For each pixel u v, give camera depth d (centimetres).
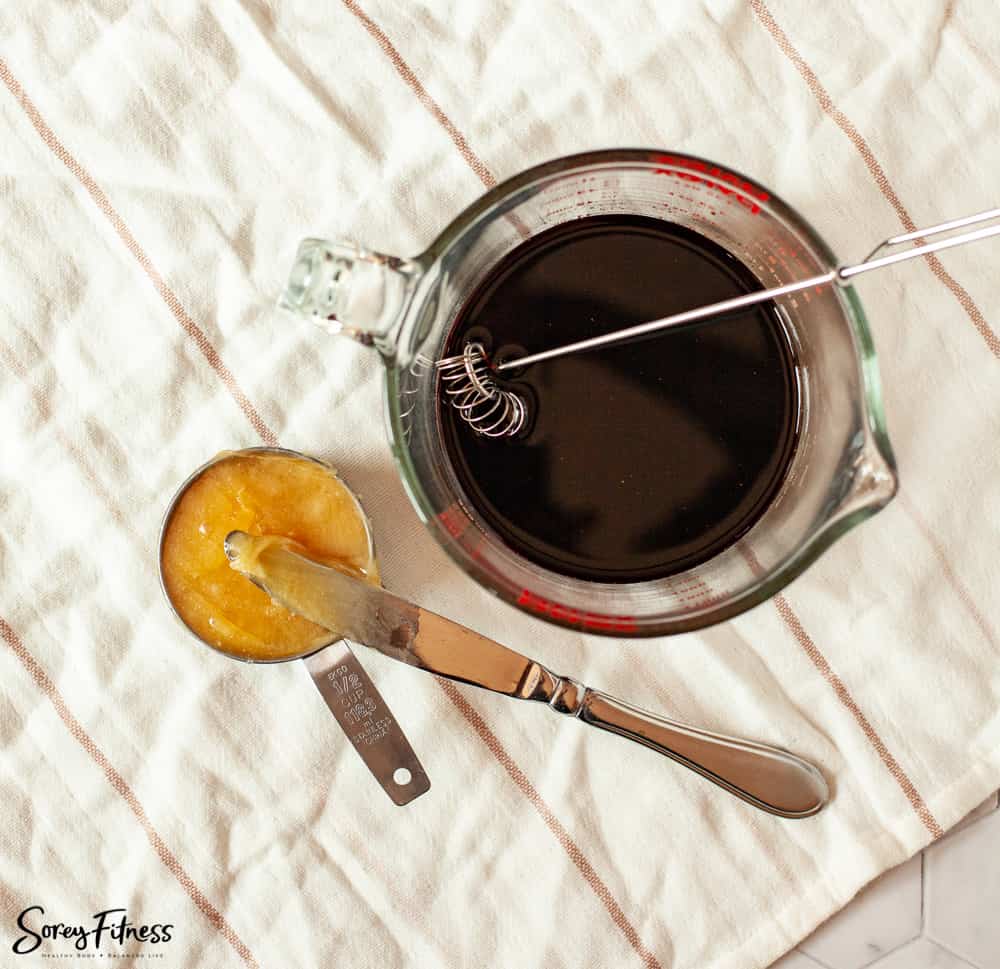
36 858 63
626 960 63
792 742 63
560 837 63
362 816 63
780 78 62
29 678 63
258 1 62
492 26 62
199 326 63
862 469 53
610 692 63
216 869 63
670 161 55
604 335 58
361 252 53
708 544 59
